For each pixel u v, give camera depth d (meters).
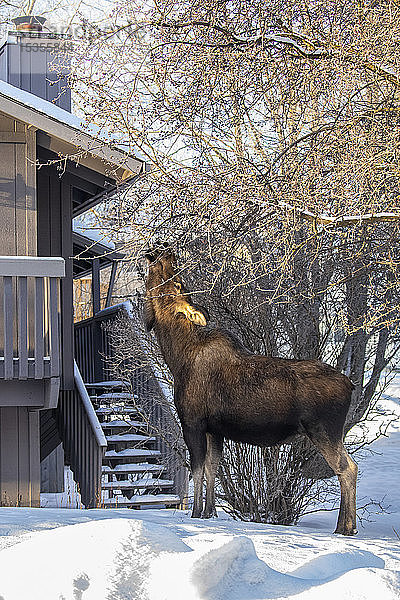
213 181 5.71
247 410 5.85
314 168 5.48
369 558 3.58
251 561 2.83
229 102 6.05
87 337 15.88
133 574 2.56
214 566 2.63
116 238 6.38
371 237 6.72
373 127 5.52
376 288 7.20
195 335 6.06
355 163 5.30
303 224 6.33
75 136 8.72
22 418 9.24
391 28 5.40
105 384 11.95
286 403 5.78
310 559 3.52
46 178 10.77
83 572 2.54
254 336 7.46
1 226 9.32
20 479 9.20
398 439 16.58
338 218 5.68
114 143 6.27
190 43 5.60
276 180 5.45
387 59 5.43
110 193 10.77
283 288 6.93
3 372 8.62
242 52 5.74
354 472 5.79
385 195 5.88
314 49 5.71
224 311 7.33
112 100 5.86
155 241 6.25
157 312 6.21
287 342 7.61
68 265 10.81
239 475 7.40
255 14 5.78
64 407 11.96
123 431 10.61
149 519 5.31
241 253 6.96
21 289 8.59
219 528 5.06
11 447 9.20
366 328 6.45
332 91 5.84
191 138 6.32
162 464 9.70
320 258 7.20
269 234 6.03
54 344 8.62
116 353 11.02
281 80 6.11
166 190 6.06
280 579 2.83
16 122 9.33
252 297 7.11
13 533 4.06
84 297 23.34
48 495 13.95
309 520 8.25
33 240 9.38
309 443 7.22
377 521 8.40
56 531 2.78
